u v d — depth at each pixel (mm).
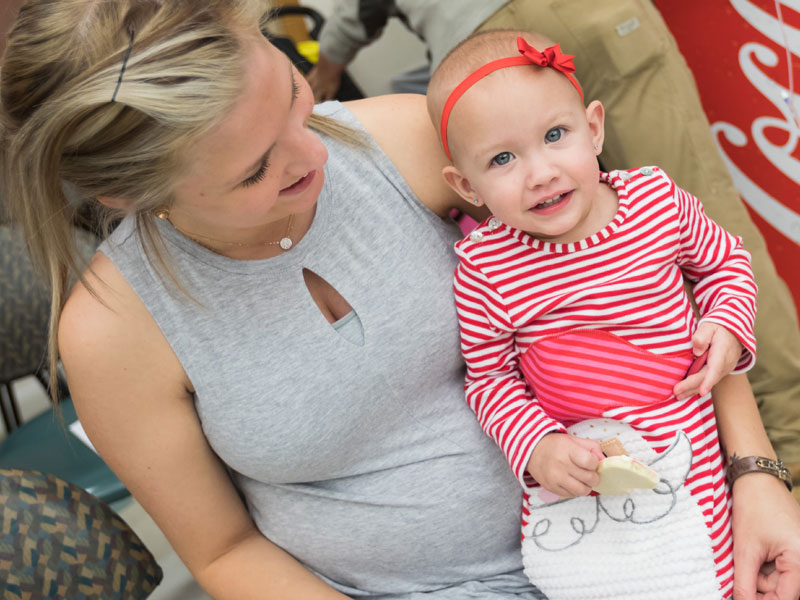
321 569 1148
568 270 1023
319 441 1048
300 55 2105
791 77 1648
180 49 773
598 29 1658
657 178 1039
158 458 1057
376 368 1047
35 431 1774
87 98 783
